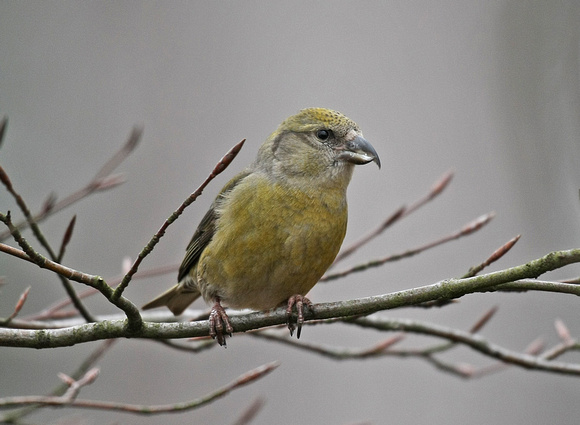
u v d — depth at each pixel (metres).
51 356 11.91
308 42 15.45
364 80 15.06
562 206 13.01
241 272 7.34
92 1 15.38
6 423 7.21
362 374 13.19
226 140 14.43
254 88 14.96
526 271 5.40
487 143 14.15
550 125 13.28
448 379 13.04
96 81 14.79
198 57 15.14
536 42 13.70
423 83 14.98
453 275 13.31
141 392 12.32
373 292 13.30
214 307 6.88
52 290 12.15
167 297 8.52
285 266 7.31
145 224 13.66
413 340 13.21
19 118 14.17
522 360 7.78
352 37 15.55
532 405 12.69
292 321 6.70
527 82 13.67
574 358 12.70
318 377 13.02
